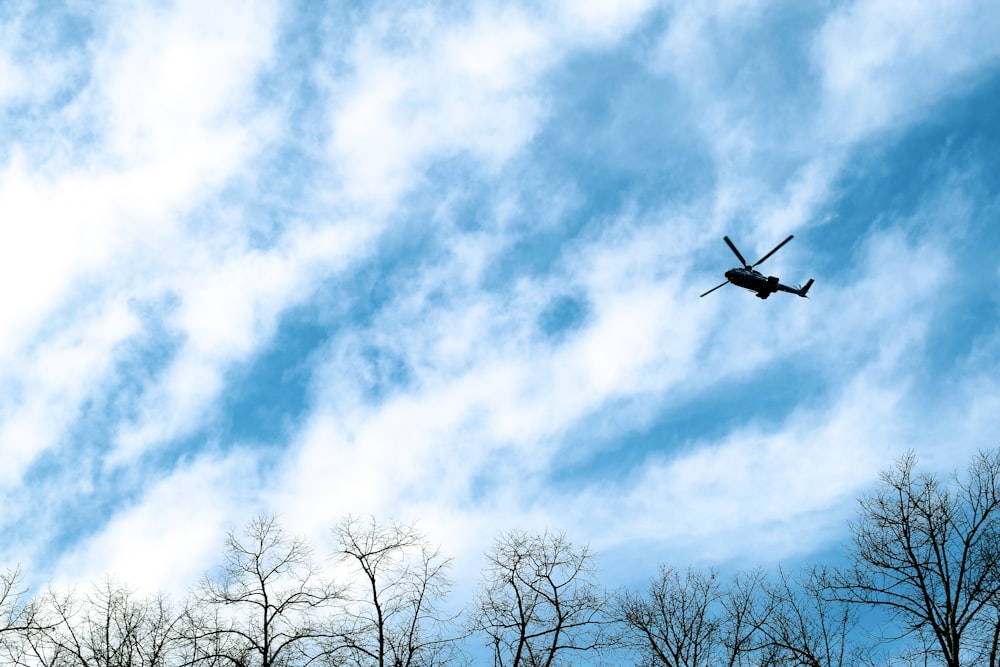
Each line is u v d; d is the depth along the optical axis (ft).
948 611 56.85
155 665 54.29
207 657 53.26
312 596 56.13
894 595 59.82
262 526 58.70
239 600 55.47
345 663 53.62
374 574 57.00
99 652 54.44
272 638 54.08
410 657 53.98
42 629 54.44
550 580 58.54
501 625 56.75
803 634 60.80
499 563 59.11
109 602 56.54
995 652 54.19
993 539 58.59
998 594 55.77
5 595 54.95
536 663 55.57
